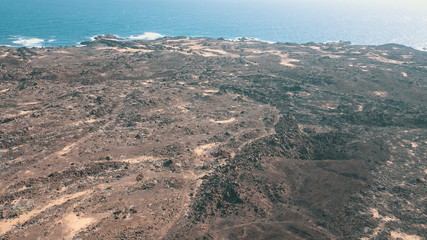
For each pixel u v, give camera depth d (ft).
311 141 277.64
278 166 228.63
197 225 169.17
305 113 345.92
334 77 469.98
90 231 160.86
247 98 384.27
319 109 358.02
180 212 181.47
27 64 455.63
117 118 301.43
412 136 295.69
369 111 352.69
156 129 287.48
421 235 171.53
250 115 335.06
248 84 435.53
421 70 530.68
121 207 181.37
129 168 223.30
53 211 174.50
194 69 493.77
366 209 187.73
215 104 357.61
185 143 265.13
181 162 236.43
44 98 333.83
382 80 464.65
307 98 390.21
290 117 331.16
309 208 186.19
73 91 354.74
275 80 453.99
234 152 257.75
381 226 175.11
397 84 450.30
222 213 179.83
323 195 198.39
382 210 188.55
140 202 187.01
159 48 626.64
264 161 233.35
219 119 319.88
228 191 196.95
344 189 205.57
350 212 184.03
